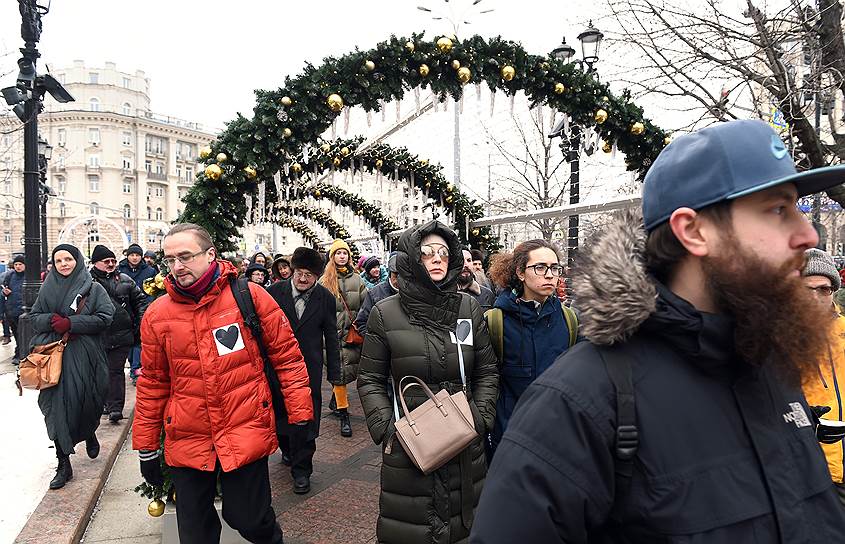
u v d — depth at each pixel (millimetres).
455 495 2529
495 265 3195
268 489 2762
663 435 957
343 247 5973
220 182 3904
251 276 6066
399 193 10336
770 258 943
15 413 5930
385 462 2570
